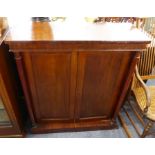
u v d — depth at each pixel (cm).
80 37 106
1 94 121
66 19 140
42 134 163
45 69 120
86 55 114
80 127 164
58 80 128
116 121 179
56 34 110
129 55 118
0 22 114
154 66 170
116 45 107
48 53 110
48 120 161
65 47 105
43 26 124
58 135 162
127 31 120
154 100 148
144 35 115
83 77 127
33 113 150
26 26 123
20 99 161
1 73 111
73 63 117
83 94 141
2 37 113
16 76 147
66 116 159
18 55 105
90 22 138
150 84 217
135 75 144
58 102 145
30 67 116
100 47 107
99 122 167
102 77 130
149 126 148
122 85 137
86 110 156
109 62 121
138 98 151
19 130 152
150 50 158
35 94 135
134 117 183
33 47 102
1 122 144
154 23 163
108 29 123
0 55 110
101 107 155
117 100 149
